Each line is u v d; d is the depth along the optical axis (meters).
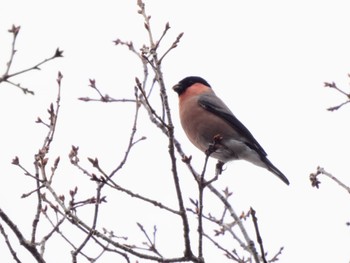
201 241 8.02
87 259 8.13
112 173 8.41
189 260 8.00
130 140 8.78
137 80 7.99
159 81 8.34
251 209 7.30
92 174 7.93
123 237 8.84
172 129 8.02
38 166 8.11
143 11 9.41
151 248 8.53
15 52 6.41
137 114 8.99
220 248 9.30
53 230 7.69
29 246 7.41
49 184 7.90
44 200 8.20
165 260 7.96
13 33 6.39
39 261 7.38
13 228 7.39
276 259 9.66
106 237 7.89
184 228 8.01
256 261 9.29
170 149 8.00
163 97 8.20
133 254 7.95
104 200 8.03
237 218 10.01
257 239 7.26
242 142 13.41
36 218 7.64
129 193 7.96
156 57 8.65
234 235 9.72
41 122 8.45
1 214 7.32
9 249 7.43
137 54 10.69
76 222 7.87
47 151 8.13
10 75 6.32
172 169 8.02
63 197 8.27
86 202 7.95
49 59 6.46
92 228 7.86
